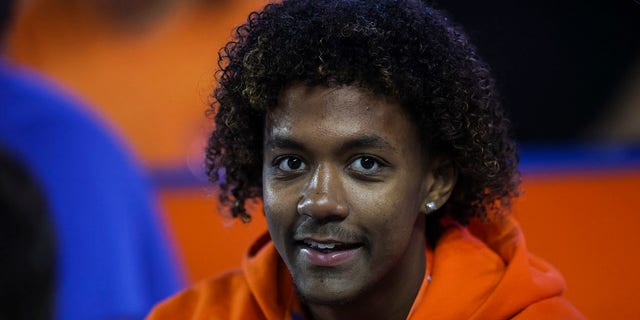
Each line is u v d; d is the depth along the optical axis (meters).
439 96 3.01
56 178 5.57
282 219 2.95
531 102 6.08
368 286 2.94
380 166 2.89
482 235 3.62
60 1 6.23
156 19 6.27
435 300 3.21
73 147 5.73
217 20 6.18
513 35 5.54
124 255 5.61
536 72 5.90
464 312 3.21
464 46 3.25
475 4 5.15
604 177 6.21
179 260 6.25
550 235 6.19
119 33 6.28
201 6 6.20
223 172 3.70
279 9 3.17
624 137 6.17
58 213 5.50
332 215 2.85
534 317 3.23
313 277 2.93
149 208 6.02
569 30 5.81
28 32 6.20
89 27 6.26
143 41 6.31
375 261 2.92
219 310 3.61
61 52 6.21
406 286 3.26
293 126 2.86
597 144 6.19
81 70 6.21
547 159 6.25
